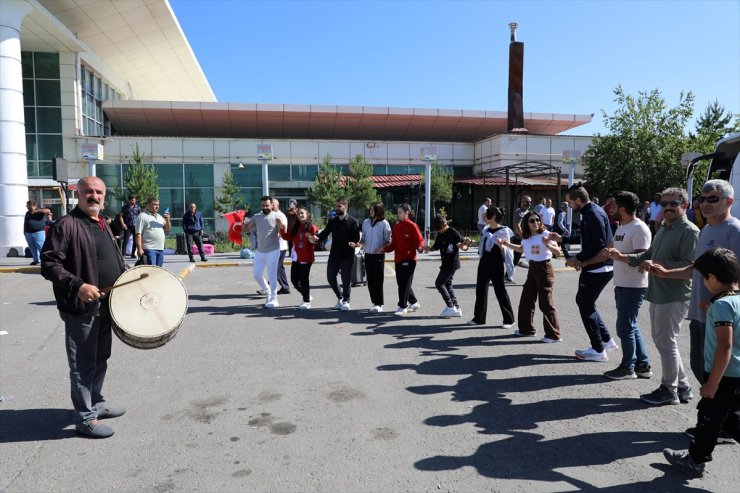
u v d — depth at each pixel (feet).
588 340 22.53
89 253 13.07
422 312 28.71
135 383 17.17
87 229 13.19
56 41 79.15
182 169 92.89
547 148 98.37
